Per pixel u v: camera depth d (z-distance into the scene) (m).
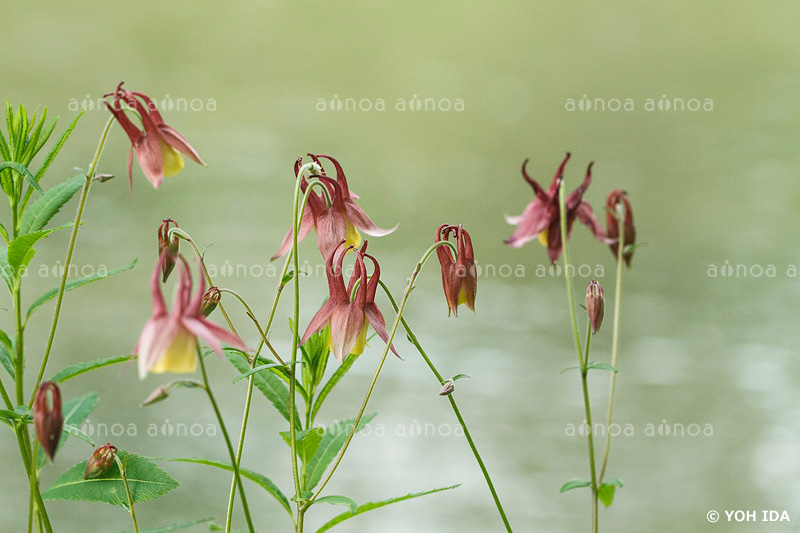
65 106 15.70
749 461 6.79
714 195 13.71
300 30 23.72
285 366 2.69
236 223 10.97
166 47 20.84
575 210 3.25
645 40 24.69
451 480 6.46
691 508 6.17
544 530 5.88
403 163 15.10
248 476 2.84
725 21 26.28
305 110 18.11
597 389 7.84
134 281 9.54
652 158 15.79
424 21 25.12
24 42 19.72
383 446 6.89
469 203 13.15
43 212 3.12
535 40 24.47
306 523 6.08
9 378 7.25
